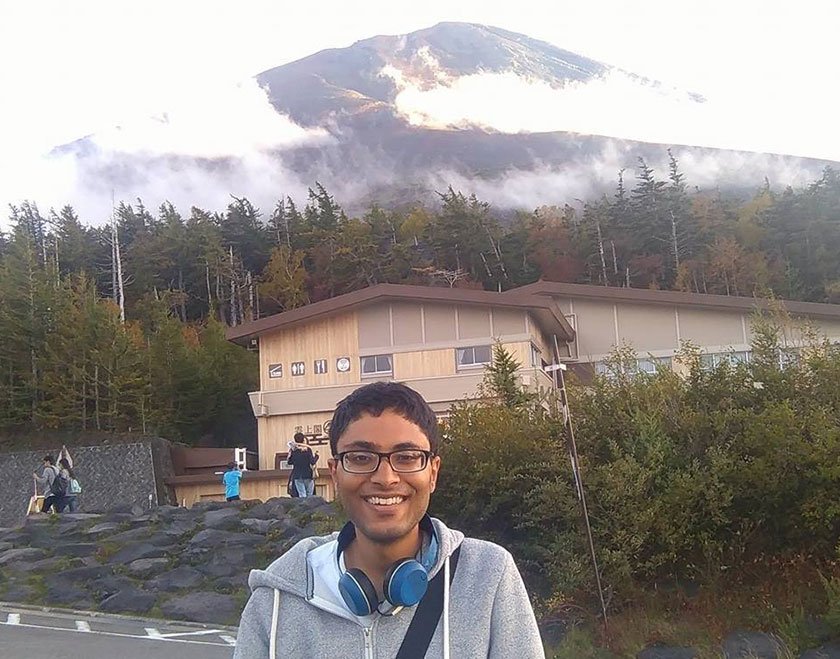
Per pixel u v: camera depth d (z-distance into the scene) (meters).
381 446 2.45
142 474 31.42
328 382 31.84
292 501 18.91
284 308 80.19
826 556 9.93
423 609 2.34
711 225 84.00
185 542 16.50
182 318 78.75
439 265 83.00
